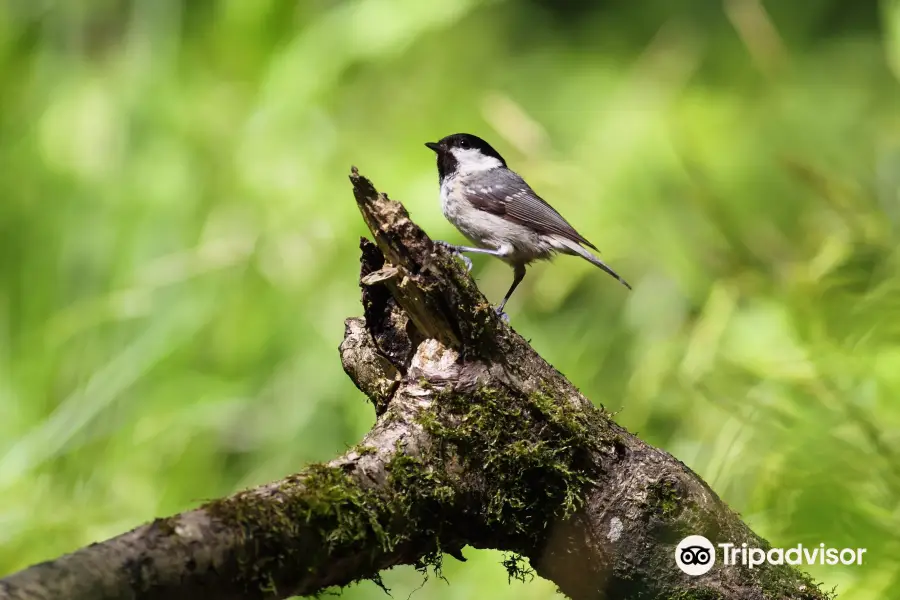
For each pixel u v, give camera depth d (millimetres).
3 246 10438
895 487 6074
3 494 8602
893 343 7125
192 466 9250
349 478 4375
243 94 10898
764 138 11016
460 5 10742
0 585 3309
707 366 8219
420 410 4723
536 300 10312
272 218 10094
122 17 11484
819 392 6891
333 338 9641
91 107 10852
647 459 4887
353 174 4742
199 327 9766
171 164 10523
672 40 12531
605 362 9867
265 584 3957
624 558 4801
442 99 11594
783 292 8523
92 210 10406
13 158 10750
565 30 13367
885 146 10227
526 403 4805
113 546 3615
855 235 8336
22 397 9594
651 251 9969
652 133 10695
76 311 9906
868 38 12547
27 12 11422
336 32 10719
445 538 4730
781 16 13141
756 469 7168
